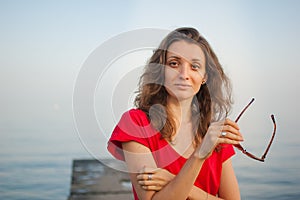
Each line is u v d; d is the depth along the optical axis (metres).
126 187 5.40
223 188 2.11
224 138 1.83
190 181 1.79
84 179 6.03
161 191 1.83
